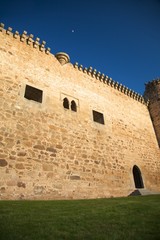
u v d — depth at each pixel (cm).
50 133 1080
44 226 392
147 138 1797
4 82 1045
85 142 1229
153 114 2066
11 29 1266
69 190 987
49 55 1412
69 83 1411
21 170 873
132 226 407
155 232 366
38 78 1230
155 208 608
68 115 1249
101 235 350
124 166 1375
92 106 1467
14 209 532
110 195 1155
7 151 870
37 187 885
